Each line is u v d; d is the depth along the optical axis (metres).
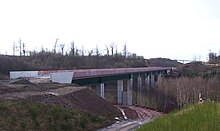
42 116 38.75
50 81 66.62
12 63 101.69
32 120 37.00
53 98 46.94
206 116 20.31
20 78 67.44
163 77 157.88
